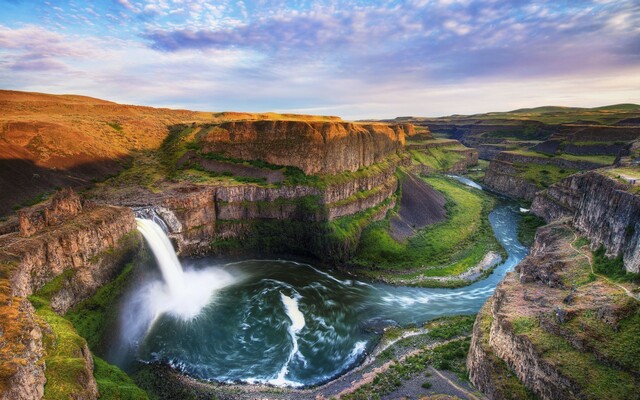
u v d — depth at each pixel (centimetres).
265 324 6550
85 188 9638
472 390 4312
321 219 9725
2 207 7594
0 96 15000
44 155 9694
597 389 3244
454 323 6438
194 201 9225
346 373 5234
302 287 7981
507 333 4172
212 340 6069
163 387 4894
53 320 4256
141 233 7475
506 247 10400
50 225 5925
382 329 6391
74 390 3192
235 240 9731
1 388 2497
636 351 3403
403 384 4612
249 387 4953
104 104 16962
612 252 5309
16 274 4400
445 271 8738
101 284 6016
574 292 4584
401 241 10294
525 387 3838
